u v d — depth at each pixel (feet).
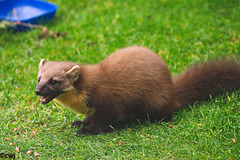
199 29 39.50
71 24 43.50
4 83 30.78
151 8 47.06
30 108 27.07
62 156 21.31
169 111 25.08
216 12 44.11
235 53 33.12
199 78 26.48
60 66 22.68
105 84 23.09
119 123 25.48
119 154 21.21
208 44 35.68
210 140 21.77
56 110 27.12
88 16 44.75
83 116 26.55
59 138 23.34
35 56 35.99
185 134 22.66
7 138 22.97
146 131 23.53
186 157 20.71
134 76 23.67
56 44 38.04
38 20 43.42
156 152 21.30
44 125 24.99
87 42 38.40
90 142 22.54
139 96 23.89
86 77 22.93
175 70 31.42
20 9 47.52
